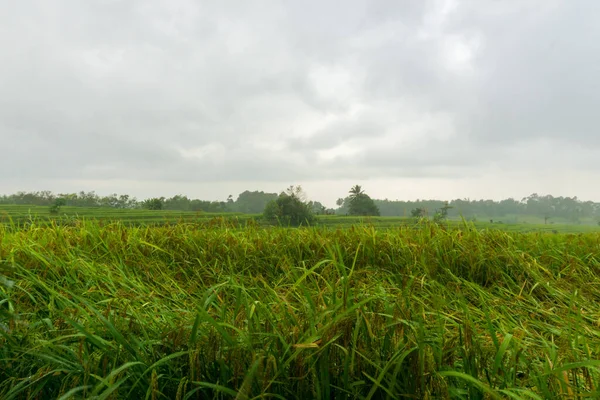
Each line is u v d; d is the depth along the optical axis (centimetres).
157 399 155
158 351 178
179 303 289
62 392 156
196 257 435
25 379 159
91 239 458
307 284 319
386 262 412
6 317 183
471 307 281
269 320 174
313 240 466
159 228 534
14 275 291
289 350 160
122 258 417
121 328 190
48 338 198
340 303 176
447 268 384
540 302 337
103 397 133
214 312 229
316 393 148
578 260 417
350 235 478
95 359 173
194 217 592
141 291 302
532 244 483
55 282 306
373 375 157
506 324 247
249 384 133
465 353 159
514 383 152
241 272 371
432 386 152
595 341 220
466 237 471
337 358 162
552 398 140
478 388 146
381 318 184
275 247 446
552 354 164
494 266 398
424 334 169
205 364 165
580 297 314
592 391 140
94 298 281
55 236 450
